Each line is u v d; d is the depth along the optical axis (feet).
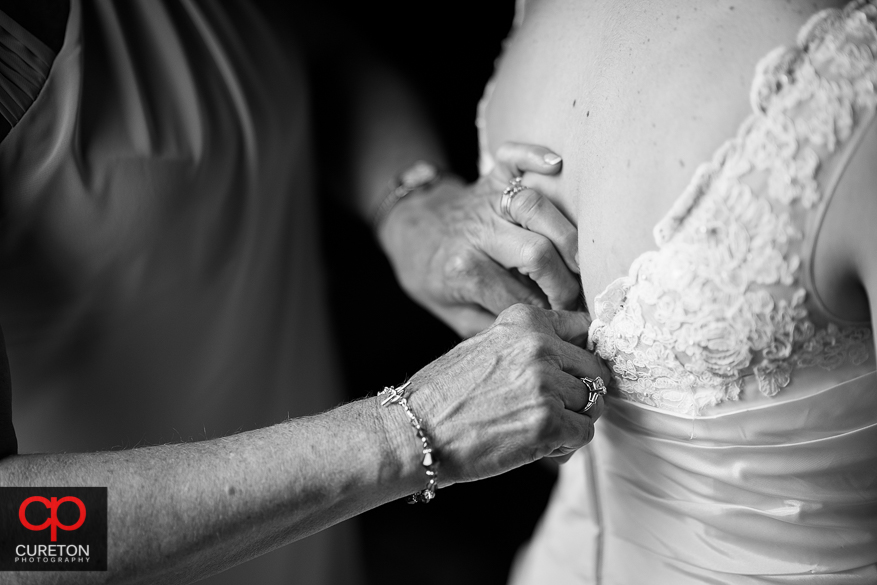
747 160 2.78
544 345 3.31
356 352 7.61
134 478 3.00
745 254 2.84
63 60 3.76
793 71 2.74
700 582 3.67
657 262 3.01
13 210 3.75
